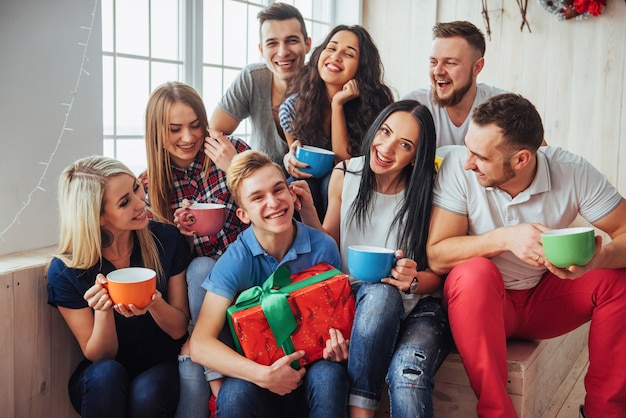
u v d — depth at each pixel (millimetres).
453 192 1821
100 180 1632
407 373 1562
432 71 2391
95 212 1625
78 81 2084
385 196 1899
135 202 1678
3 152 1844
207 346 1604
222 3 3004
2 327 1619
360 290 1692
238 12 3115
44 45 1947
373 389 1582
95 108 2168
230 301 1671
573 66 3453
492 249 1698
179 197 2068
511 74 3615
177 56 2771
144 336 1746
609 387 1706
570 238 1518
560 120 3521
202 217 1811
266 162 1701
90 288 1568
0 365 1618
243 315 1581
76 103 2088
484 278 1608
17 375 1674
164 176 2025
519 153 1666
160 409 1613
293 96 2414
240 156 1711
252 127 2705
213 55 2984
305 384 1602
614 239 1724
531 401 1839
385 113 1854
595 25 3371
